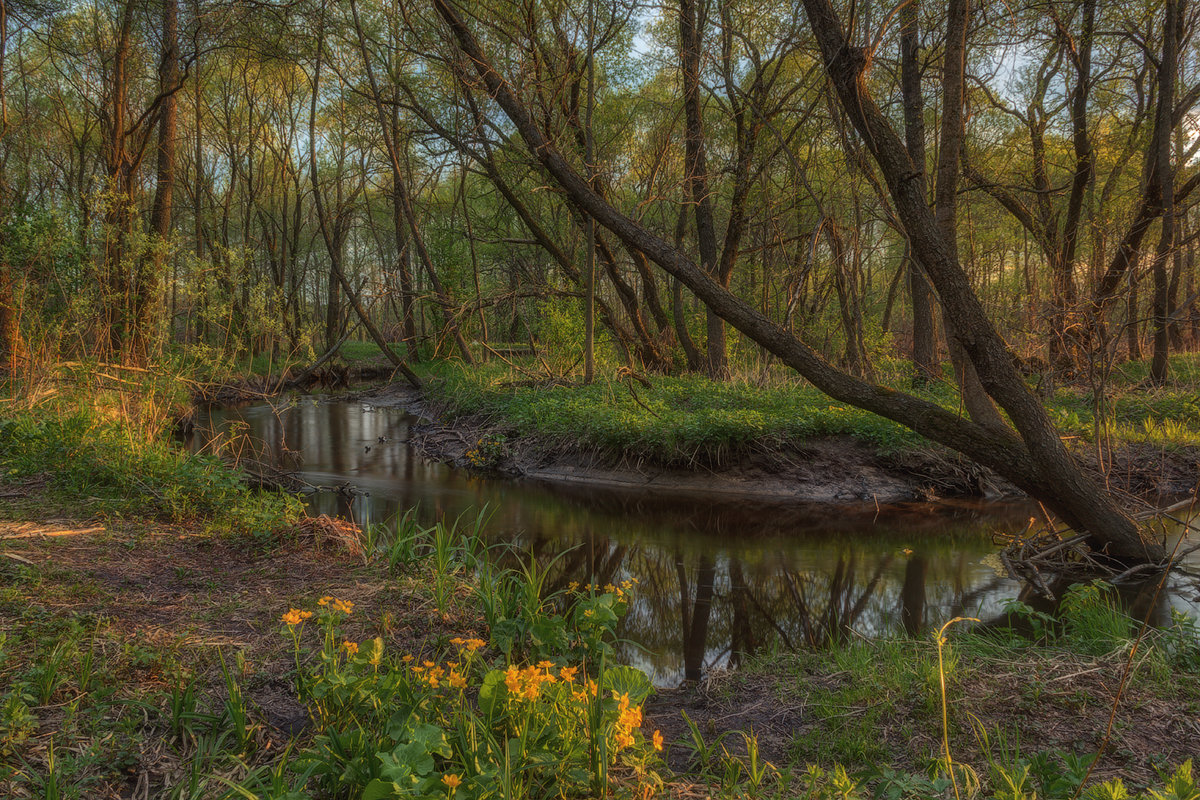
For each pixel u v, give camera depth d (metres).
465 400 14.43
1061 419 9.77
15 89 21.28
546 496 9.25
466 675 3.00
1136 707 3.19
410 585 4.41
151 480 5.73
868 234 12.88
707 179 13.09
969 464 9.23
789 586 6.03
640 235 6.14
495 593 4.11
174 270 9.73
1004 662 3.73
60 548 4.39
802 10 12.09
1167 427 10.12
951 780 2.32
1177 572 5.82
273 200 30.80
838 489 9.15
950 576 6.17
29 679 2.81
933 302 13.91
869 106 5.26
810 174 15.28
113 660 3.12
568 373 14.79
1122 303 8.68
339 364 24.53
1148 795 2.32
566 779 2.39
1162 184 12.33
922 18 8.91
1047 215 14.62
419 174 22.22
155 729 2.71
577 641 3.75
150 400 7.45
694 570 6.45
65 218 8.06
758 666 4.12
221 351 9.45
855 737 3.08
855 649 4.22
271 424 15.14
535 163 11.88
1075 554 6.34
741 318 5.91
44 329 7.72
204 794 2.36
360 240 39.34
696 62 12.70
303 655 3.40
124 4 15.55
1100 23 13.19
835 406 10.77
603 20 12.09
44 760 2.38
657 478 9.77
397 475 10.50
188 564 4.48
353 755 2.46
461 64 8.46
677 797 2.55
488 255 24.48
